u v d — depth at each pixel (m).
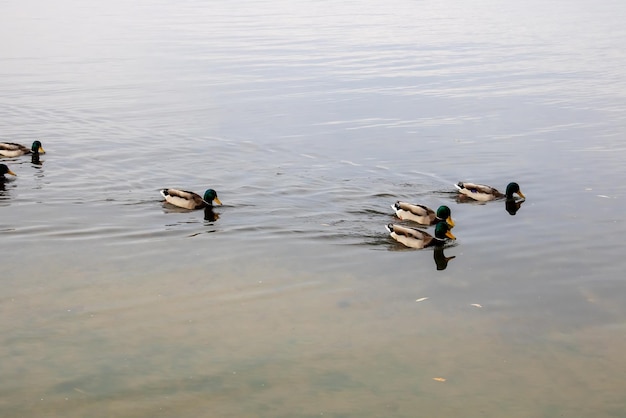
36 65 50.56
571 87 43.66
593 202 23.81
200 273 18.67
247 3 98.00
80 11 86.75
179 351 15.05
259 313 16.66
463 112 37.34
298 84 44.53
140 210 22.89
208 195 23.22
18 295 17.34
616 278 18.41
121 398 13.48
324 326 16.08
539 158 28.95
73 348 15.12
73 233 21.08
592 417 13.08
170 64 51.34
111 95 41.06
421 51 57.88
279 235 21.17
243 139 31.69
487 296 17.52
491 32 69.94
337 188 25.20
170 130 33.12
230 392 13.72
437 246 20.50
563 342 15.45
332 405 13.39
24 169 26.77
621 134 32.50
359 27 72.50
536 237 21.03
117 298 17.27
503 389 13.88
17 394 13.57
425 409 13.31
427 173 27.05
